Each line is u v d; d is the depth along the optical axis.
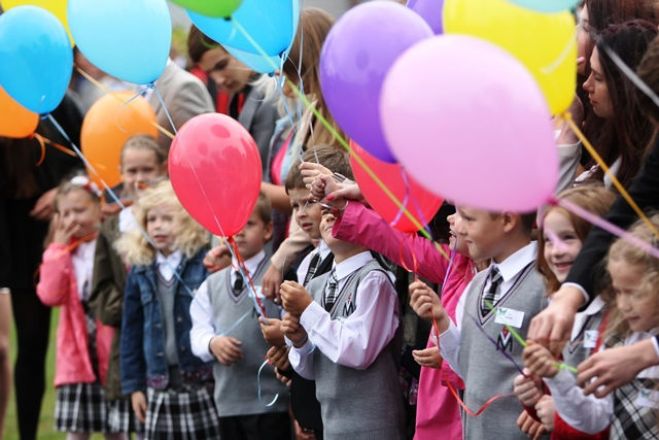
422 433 5.41
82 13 5.94
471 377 4.88
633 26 4.76
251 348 6.52
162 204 7.11
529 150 3.57
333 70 4.46
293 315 5.62
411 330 5.72
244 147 5.73
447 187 3.57
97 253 7.80
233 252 5.93
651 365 3.90
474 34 4.45
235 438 6.59
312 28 6.34
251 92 7.53
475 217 4.76
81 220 8.10
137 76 6.09
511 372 4.75
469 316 4.95
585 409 4.15
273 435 6.50
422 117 3.53
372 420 5.51
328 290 5.74
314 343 5.52
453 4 4.54
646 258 4.02
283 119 7.11
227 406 6.57
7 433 9.48
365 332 5.45
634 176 4.74
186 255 7.12
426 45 3.64
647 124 4.69
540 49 4.41
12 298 8.87
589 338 4.40
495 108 3.52
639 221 4.17
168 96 7.89
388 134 3.62
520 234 4.84
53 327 13.34
